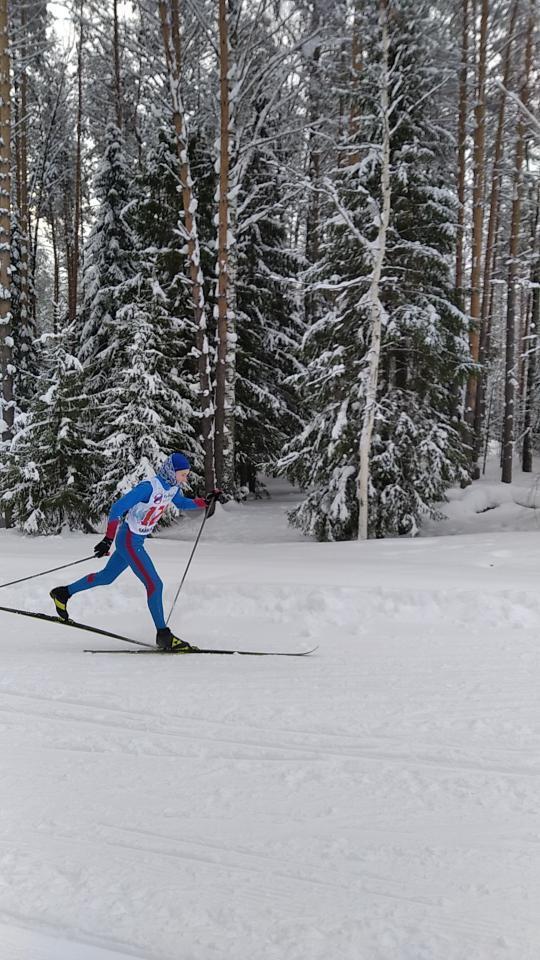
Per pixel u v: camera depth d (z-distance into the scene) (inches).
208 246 677.3
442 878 85.9
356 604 244.7
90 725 139.9
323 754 124.3
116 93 909.2
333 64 672.4
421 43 458.0
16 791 110.0
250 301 730.2
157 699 155.9
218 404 618.5
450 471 481.1
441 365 465.1
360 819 100.8
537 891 83.1
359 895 82.3
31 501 533.3
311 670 179.5
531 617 225.3
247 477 773.3
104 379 713.0
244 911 79.1
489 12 659.4
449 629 220.8
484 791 109.5
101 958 71.7
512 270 776.3
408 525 476.7
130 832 97.1
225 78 583.8
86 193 1189.7
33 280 959.6
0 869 88.0
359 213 458.3
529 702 150.6
